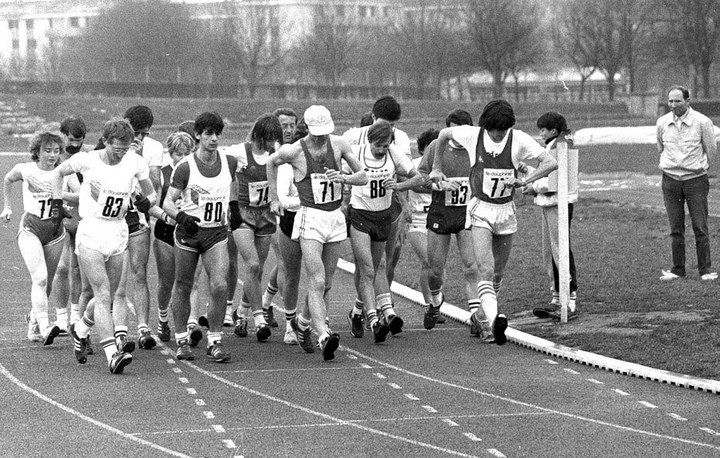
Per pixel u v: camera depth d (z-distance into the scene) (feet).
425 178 111.86
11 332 121.90
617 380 96.02
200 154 103.50
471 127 111.86
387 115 114.83
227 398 90.53
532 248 188.14
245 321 119.44
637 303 128.57
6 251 201.05
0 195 325.62
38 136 112.27
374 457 73.92
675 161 145.38
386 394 91.61
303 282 156.15
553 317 122.52
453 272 161.58
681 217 146.61
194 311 113.91
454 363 104.01
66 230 116.16
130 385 95.50
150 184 103.76
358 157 111.14
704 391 91.09
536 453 74.74
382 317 115.24
